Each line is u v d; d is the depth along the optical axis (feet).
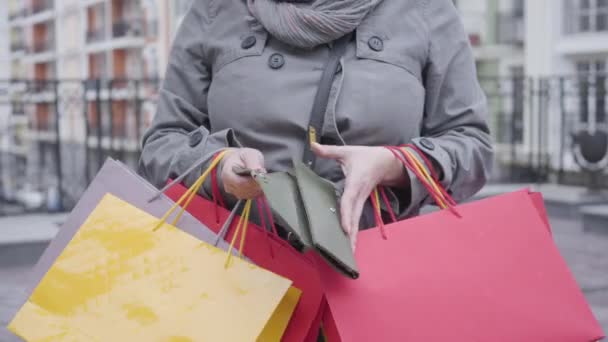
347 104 4.22
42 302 3.76
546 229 3.98
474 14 49.65
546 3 44.75
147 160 4.58
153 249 3.71
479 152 4.48
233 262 3.62
